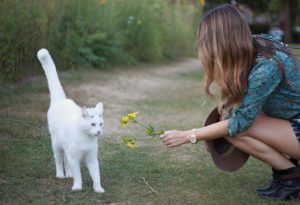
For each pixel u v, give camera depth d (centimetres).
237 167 319
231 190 327
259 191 319
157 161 393
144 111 599
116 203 298
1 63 659
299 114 296
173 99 698
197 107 642
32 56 727
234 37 274
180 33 1402
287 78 283
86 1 934
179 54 1405
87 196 306
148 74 962
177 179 349
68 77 776
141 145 443
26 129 458
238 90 277
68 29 873
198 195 317
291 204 301
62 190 316
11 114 505
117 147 431
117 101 651
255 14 2878
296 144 293
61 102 330
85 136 299
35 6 734
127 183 336
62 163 340
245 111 278
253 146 296
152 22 1165
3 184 320
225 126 287
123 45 1062
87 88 711
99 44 941
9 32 666
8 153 387
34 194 306
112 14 1003
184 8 1495
